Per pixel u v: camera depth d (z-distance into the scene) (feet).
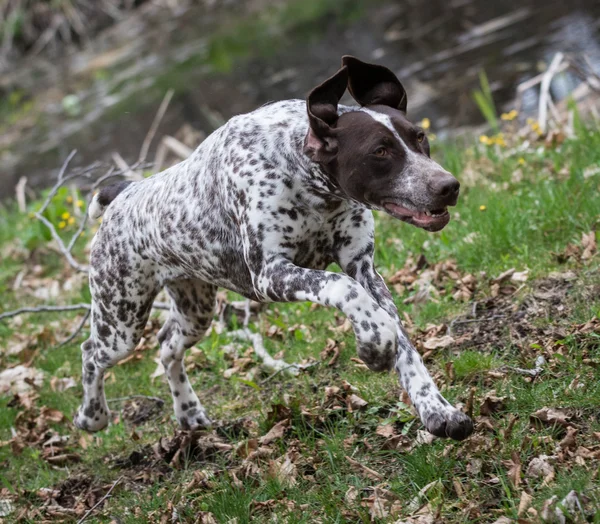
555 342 22.76
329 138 18.31
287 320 29.40
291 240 19.60
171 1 96.84
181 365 24.93
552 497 17.29
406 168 17.71
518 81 51.44
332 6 81.87
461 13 68.44
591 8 60.18
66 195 42.98
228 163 20.12
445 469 19.31
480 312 26.07
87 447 26.23
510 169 35.19
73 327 34.32
